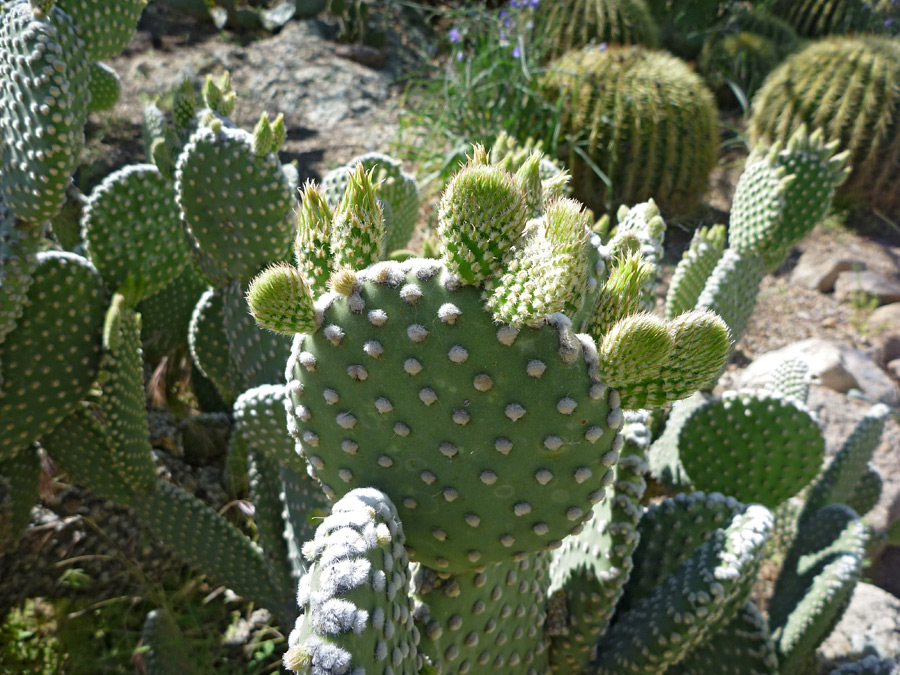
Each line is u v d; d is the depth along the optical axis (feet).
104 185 2.46
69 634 2.27
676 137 4.92
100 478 2.21
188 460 2.81
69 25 1.77
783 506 2.79
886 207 5.62
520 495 1.20
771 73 6.14
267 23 6.81
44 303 1.99
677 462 2.65
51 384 2.05
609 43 6.26
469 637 1.53
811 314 4.65
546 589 1.76
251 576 2.23
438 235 1.12
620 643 1.81
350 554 1.10
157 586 2.44
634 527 1.73
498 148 1.77
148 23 6.45
